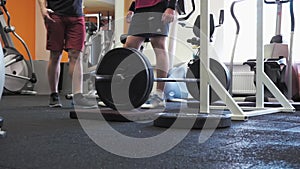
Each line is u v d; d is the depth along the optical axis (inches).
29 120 89.2
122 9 256.5
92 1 274.1
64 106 136.7
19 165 41.6
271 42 177.6
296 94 171.5
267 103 149.1
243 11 245.8
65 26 124.4
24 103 157.2
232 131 74.2
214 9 252.7
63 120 89.4
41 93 253.1
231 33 249.4
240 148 54.2
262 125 85.5
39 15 291.4
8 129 72.5
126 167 41.1
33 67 243.8
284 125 85.8
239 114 95.6
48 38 126.5
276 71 170.7
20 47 280.8
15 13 277.1
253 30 243.3
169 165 42.3
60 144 55.5
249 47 244.8
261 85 126.7
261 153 50.3
